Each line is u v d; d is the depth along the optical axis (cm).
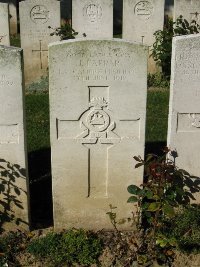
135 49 137
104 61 138
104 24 302
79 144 147
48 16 292
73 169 150
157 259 140
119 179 152
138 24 301
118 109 144
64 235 147
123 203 155
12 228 156
